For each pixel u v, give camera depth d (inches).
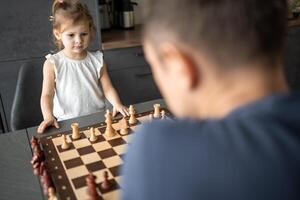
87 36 56.1
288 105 13.0
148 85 92.6
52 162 35.1
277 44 13.7
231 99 13.6
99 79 61.2
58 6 54.6
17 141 40.8
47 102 53.1
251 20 13.1
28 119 57.2
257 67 13.4
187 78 13.9
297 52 102.3
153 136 13.5
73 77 58.2
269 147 11.9
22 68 59.1
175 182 12.4
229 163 11.9
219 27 13.1
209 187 11.9
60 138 40.8
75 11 53.9
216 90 13.8
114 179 31.2
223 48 13.2
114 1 97.6
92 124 44.9
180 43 13.6
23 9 78.0
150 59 15.2
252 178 11.6
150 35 14.4
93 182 29.2
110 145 38.5
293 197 11.5
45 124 44.1
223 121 13.1
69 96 57.3
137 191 13.2
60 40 57.9
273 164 11.7
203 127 13.1
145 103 51.3
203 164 12.1
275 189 11.6
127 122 44.2
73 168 33.8
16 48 80.4
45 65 57.4
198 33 13.2
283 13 14.2
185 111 15.2
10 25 78.3
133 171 13.5
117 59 86.6
